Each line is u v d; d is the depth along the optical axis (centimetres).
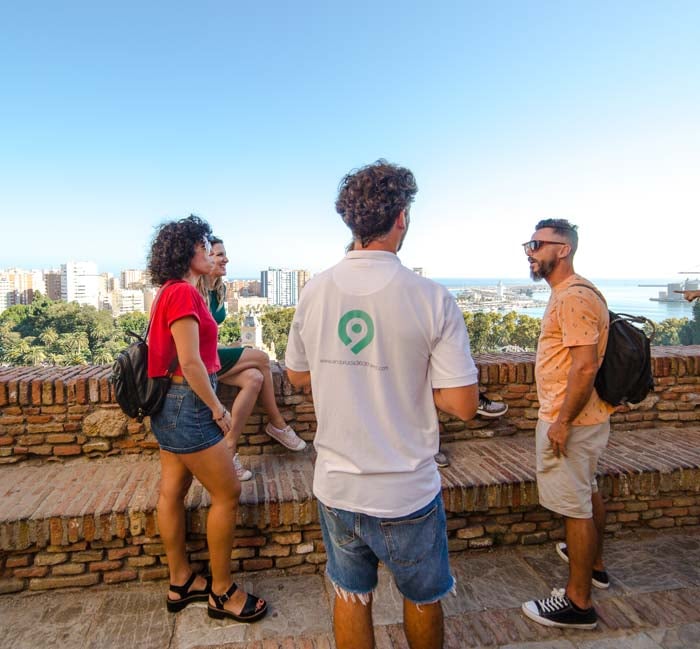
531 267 227
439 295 133
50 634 209
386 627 208
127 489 256
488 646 199
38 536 229
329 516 143
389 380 131
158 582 244
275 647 189
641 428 352
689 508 293
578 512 207
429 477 138
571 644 200
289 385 316
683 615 216
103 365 345
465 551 271
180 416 202
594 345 198
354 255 137
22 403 284
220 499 212
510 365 338
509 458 301
